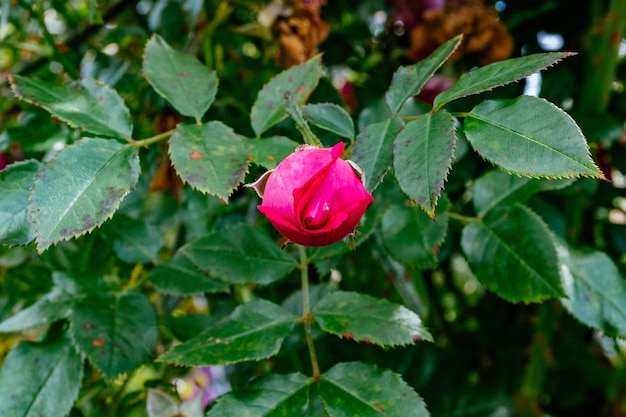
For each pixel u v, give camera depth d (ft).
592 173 0.65
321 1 1.27
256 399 0.79
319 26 1.27
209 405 1.12
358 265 1.32
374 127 0.77
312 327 1.01
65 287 0.99
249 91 1.41
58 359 0.94
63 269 1.16
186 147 0.78
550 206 1.28
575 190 1.22
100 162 0.76
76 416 1.01
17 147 1.24
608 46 1.34
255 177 1.13
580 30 1.62
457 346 1.94
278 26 1.24
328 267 0.97
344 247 0.95
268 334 0.85
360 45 1.64
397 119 0.78
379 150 0.75
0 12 1.32
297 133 1.12
